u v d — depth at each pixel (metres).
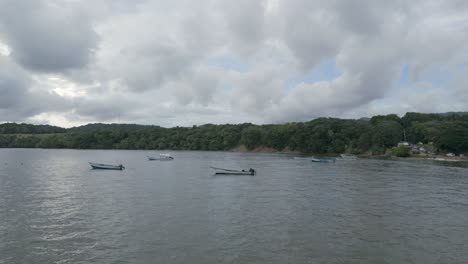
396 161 145.12
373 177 80.81
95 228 35.12
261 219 38.88
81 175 84.69
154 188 61.75
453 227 36.28
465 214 41.91
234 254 28.20
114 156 182.88
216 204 46.94
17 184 67.12
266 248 29.59
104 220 38.19
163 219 38.62
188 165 120.88
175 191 58.25
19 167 107.31
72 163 125.62
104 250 29.00
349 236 33.00
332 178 78.62
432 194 55.91
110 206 45.44
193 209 43.69
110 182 70.62
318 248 29.70
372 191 58.81
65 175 84.62
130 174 87.69
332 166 116.06
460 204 47.75
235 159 159.88
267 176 83.25
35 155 184.75
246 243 30.77
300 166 116.56
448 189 61.38
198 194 55.16
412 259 27.52
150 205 46.09
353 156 175.88
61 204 46.75
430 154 177.00
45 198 51.31
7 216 40.03
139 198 51.34
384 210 43.78
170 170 99.44
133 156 184.25
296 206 45.91
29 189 60.47
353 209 44.31
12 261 26.81
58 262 26.67
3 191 58.16
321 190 59.84
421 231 34.75
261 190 59.72
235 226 35.91
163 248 29.45
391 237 32.78
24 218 39.12
